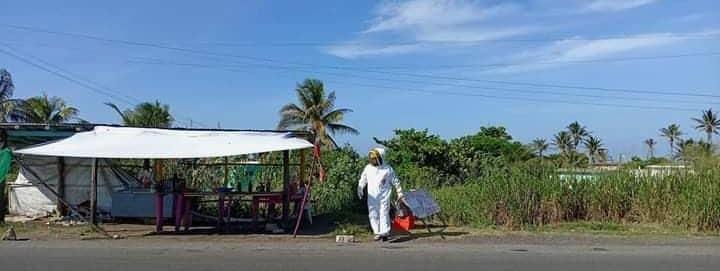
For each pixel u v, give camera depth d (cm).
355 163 1980
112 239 1241
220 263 951
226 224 1394
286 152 1439
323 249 1104
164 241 1212
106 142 1346
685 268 928
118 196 1481
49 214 1616
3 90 4478
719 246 1152
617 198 1520
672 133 7119
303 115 5125
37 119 4859
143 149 1288
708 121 7575
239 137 1398
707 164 1575
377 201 1226
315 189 1784
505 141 3816
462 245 1162
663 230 1376
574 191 1527
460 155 2936
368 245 1159
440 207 1495
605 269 920
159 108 5003
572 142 8606
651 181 1512
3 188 1448
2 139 1477
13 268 905
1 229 1366
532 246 1148
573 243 1191
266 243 1187
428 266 934
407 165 2770
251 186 1616
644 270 912
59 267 913
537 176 1579
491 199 1481
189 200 1382
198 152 1270
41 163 1627
